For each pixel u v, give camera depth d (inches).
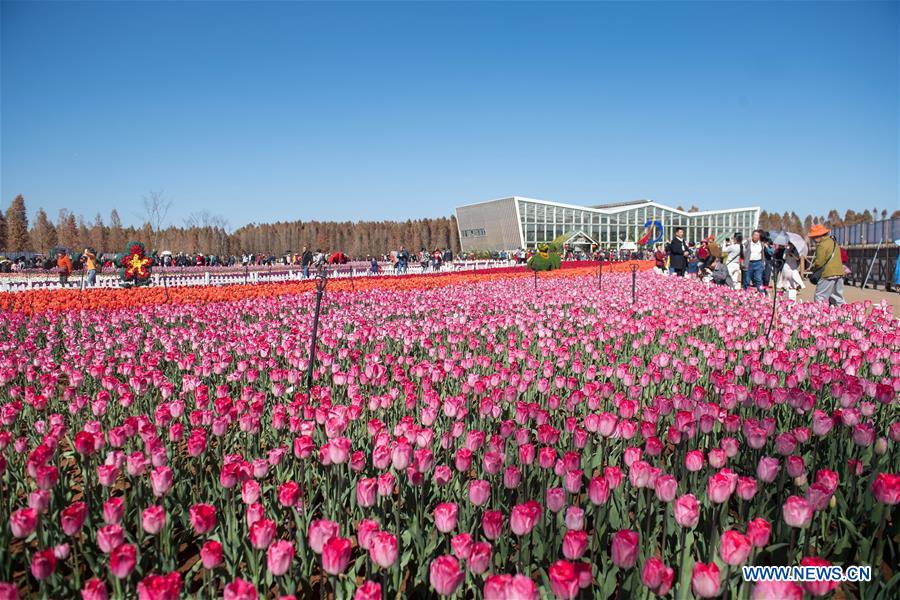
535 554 135.3
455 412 182.9
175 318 498.9
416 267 2033.7
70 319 453.1
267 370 296.2
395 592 127.6
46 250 4530.0
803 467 135.2
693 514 111.3
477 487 124.6
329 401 200.5
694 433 176.1
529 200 3597.4
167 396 228.7
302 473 157.9
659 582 95.1
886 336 311.9
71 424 227.0
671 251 972.6
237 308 546.6
